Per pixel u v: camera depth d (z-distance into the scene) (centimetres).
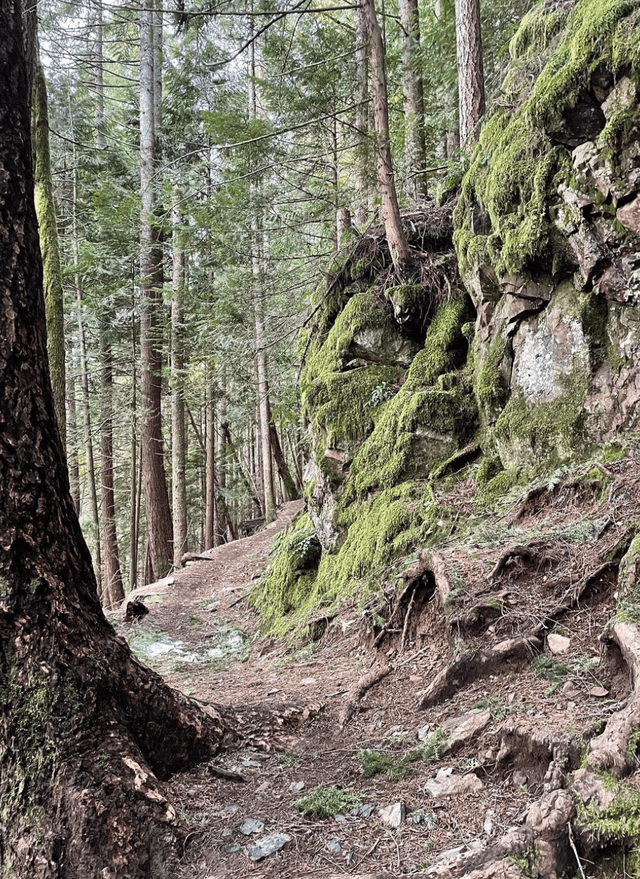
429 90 1310
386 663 453
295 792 303
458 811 253
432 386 717
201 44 1174
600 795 206
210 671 691
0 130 302
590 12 539
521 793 248
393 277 820
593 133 528
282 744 363
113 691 295
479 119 869
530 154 591
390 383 780
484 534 508
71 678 278
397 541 618
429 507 615
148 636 885
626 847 192
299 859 245
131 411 1572
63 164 1612
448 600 414
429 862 220
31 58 403
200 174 1326
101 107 1856
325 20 1059
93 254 1390
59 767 255
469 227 701
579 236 532
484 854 204
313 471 855
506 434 600
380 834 252
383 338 809
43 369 313
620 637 286
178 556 1586
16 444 291
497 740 284
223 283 1491
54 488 304
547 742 251
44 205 605
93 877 234
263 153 972
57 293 605
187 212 1202
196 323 1555
